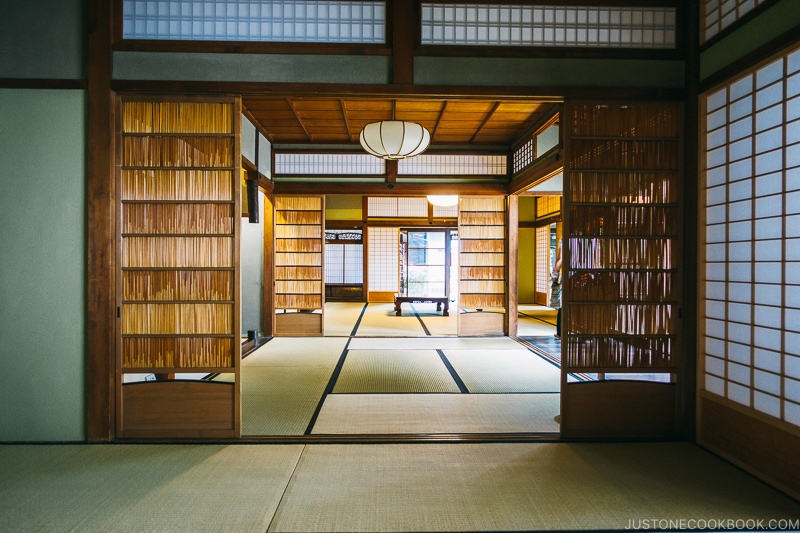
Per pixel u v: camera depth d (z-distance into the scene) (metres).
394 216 10.71
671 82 2.64
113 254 2.54
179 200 2.58
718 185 2.43
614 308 2.63
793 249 1.97
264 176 5.56
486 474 2.15
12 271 2.52
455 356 4.81
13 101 2.52
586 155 2.63
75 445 2.47
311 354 4.91
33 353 2.53
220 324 2.58
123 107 2.58
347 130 5.50
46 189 2.52
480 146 6.09
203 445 2.48
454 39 2.63
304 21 2.62
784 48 1.97
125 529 1.71
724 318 2.38
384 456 2.34
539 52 2.62
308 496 1.94
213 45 2.56
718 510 1.84
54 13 2.54
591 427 2.61
